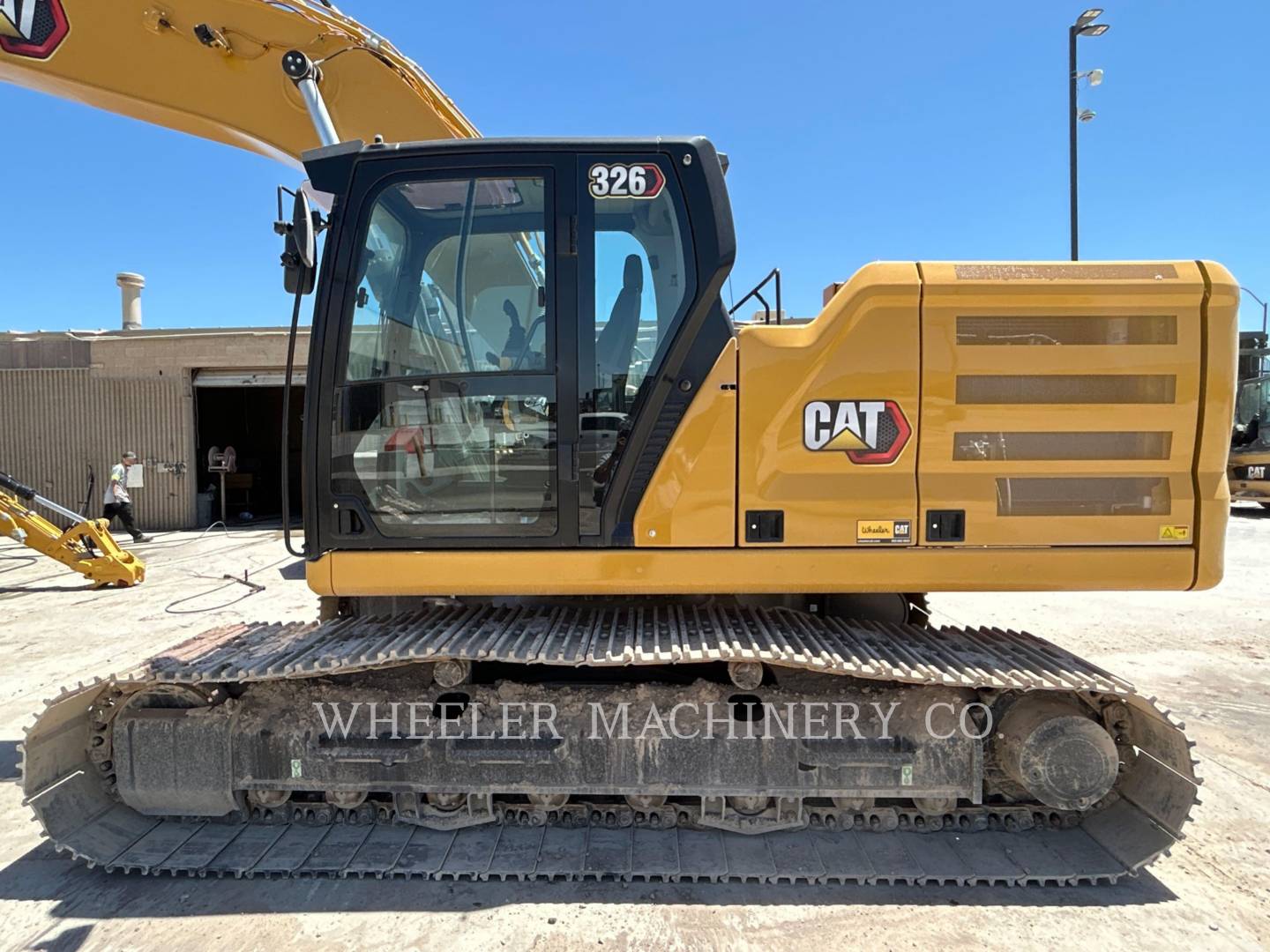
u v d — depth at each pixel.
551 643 2.73
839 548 2.67
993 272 2.65
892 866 2.68
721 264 2.62
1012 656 2.85
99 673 5.16
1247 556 9.60
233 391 16.05
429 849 2.79
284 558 10.18
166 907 2.52
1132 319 2.66
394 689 2.87
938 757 2.75
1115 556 2.67
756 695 2.82
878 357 2.65
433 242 2.79
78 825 2.75
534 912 2.49
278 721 2.83
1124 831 2.76
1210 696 4.59
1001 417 2.67
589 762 2.80
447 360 2.76
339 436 2.70
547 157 2.65
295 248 2.62
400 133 3.70
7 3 3.50
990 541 2.68
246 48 3.61
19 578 8.76
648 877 2.64
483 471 2.69
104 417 13.56
